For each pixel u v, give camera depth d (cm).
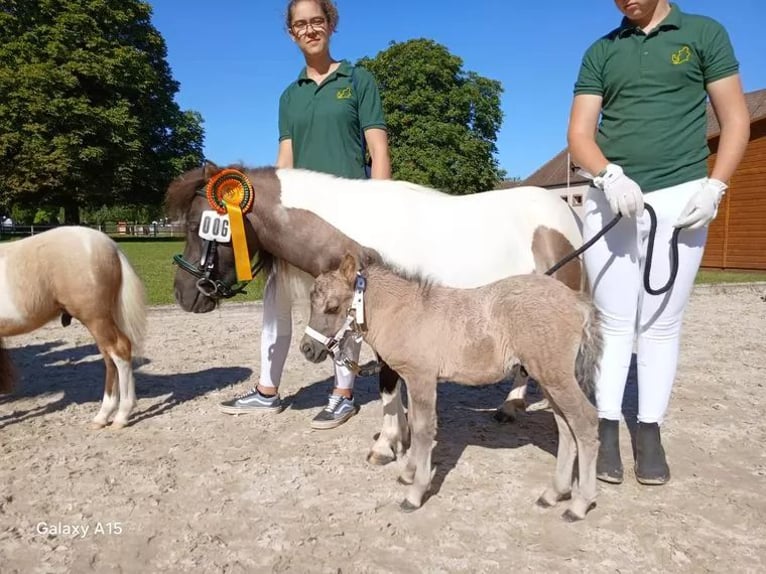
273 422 475
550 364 299
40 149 2892
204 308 410
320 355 312
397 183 396
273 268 425
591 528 309
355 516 324
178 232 412
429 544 296
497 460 397
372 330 317
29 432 452
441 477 371
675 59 328
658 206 340
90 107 3011
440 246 377
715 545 294
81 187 3127
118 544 298
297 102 435
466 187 3850
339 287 310
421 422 322
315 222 373
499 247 395
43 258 435
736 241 1814
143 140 3288
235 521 320
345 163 428
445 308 314
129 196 3503
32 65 2869
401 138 3812
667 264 345
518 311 301
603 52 348
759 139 1723
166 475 375
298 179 382
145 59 3294
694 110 336
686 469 382
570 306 302
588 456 311
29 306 438
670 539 298
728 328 873
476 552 288
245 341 779
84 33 3069
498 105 4028
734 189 1809
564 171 3797
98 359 679
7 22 2891
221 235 382
